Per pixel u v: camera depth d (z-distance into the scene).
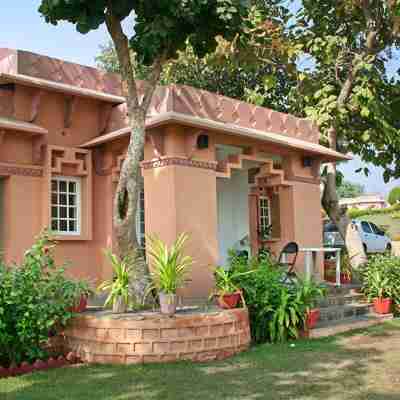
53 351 7.57
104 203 12.09
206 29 8.30
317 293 9.28
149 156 10.48
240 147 11.76
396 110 16.89
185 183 10.08
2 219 10.77
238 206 15.11
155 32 7.80
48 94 11.52
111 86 12.91
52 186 11.55
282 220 13.09
